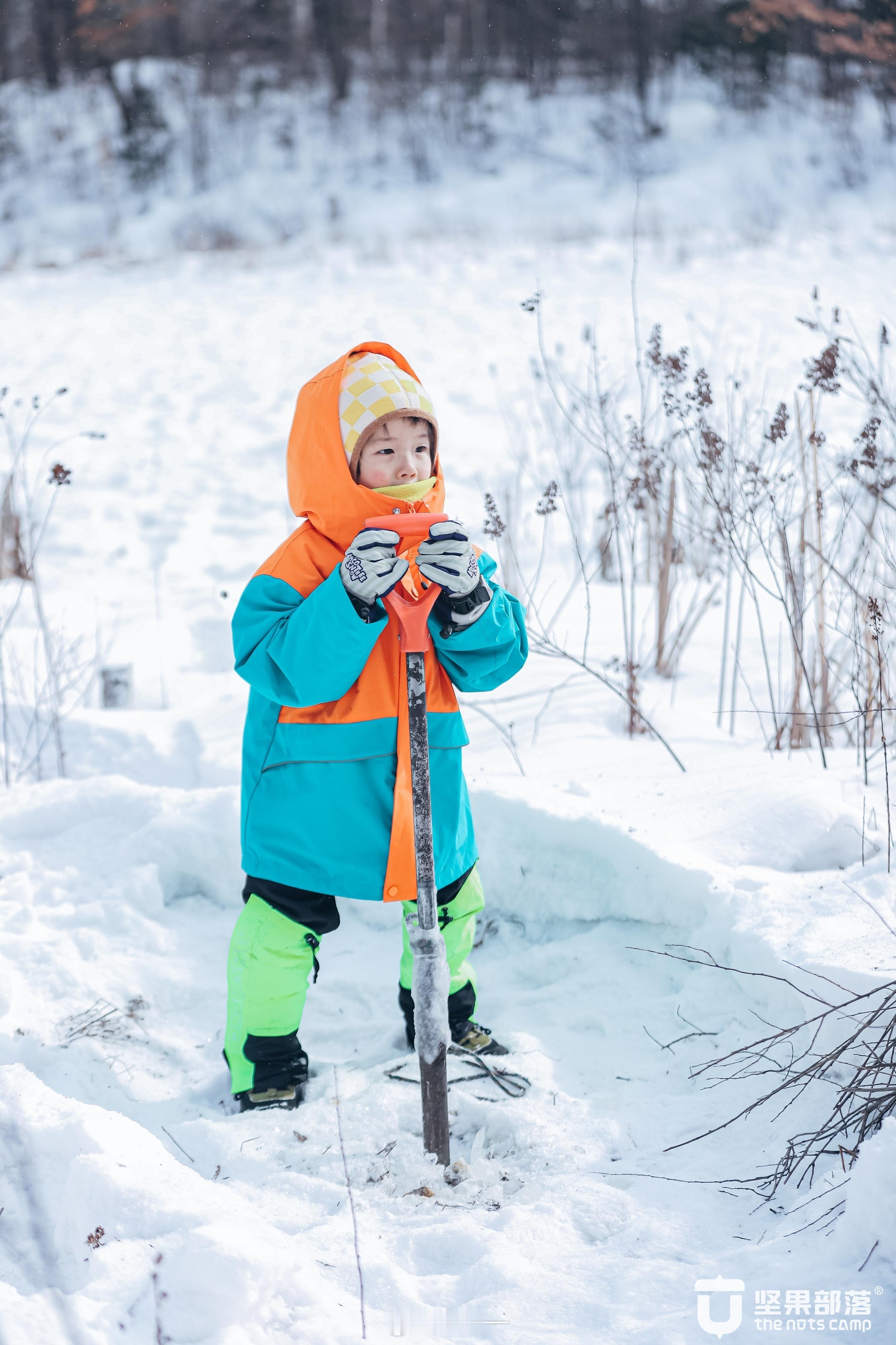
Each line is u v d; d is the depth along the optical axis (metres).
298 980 2.41
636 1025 2.57
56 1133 1.89
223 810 3.32
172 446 9.04
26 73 28.61
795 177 19.92
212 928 3.16
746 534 4.45
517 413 8.86
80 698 4.55
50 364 11.73
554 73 25.86
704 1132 2.16
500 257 16.05
